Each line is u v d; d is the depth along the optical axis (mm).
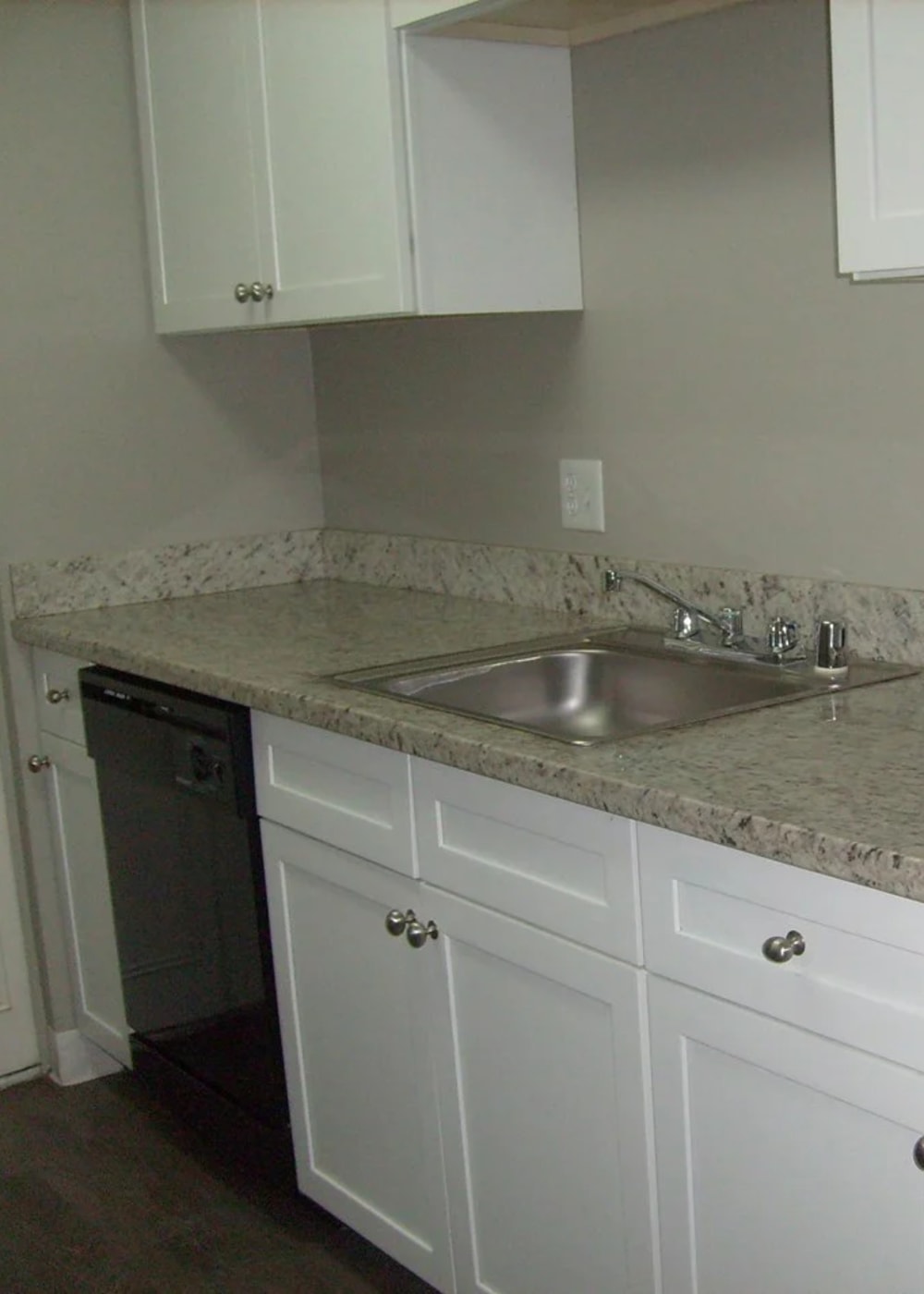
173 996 2609
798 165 2096
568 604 2621
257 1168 2475
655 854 1573
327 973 2199
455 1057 1963
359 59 2318
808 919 1412
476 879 1850
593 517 2553
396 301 2330
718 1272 1614
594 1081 1733
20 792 2982
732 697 2135
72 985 3021
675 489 2391
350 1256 2391
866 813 1413
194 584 3117
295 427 3207
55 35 2855
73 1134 2846
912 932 1315
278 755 2203
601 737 1759
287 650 2445
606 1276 1778
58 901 3010
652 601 2453
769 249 2162
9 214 2850
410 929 1960
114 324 2973
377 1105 2150
